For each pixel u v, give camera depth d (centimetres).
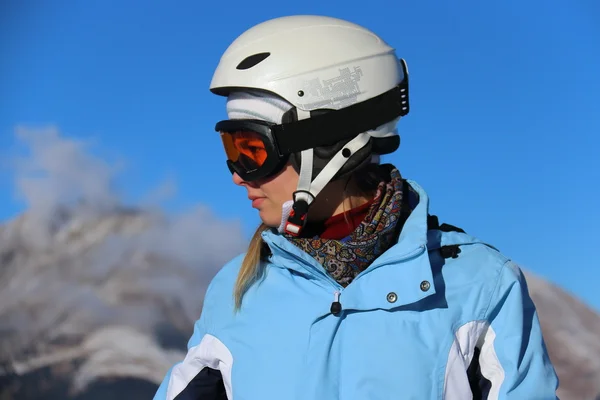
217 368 195
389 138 200
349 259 184
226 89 196
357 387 174
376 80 196
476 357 185
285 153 189
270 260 197
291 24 197
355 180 196
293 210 189
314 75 190
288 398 177
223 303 199
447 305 181
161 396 206
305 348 180
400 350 175
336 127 190
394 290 179
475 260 188
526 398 180
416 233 182
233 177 199
